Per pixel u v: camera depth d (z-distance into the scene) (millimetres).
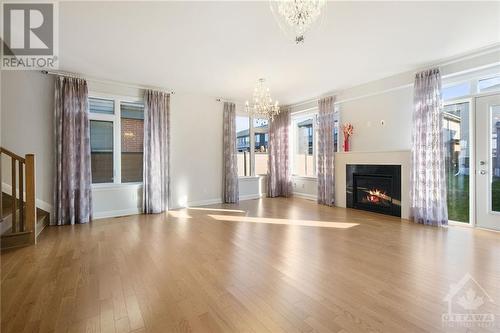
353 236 3479
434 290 2041
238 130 6734
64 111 4113
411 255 2771
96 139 4660
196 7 2418
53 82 4148
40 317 1721
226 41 3115
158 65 3910
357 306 1833
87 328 1612
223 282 2203
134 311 1788
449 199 4137
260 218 4562
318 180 5949
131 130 5062
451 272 2352
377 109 4949
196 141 5758
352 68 4105
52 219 4105
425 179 4031
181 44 3193
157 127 5051
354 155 5219
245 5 2393
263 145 7266
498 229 3594
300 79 4648
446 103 4070
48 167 4113
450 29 2885
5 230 3219
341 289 2072
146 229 3875
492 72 3533
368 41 3150
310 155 6766
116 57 3592
